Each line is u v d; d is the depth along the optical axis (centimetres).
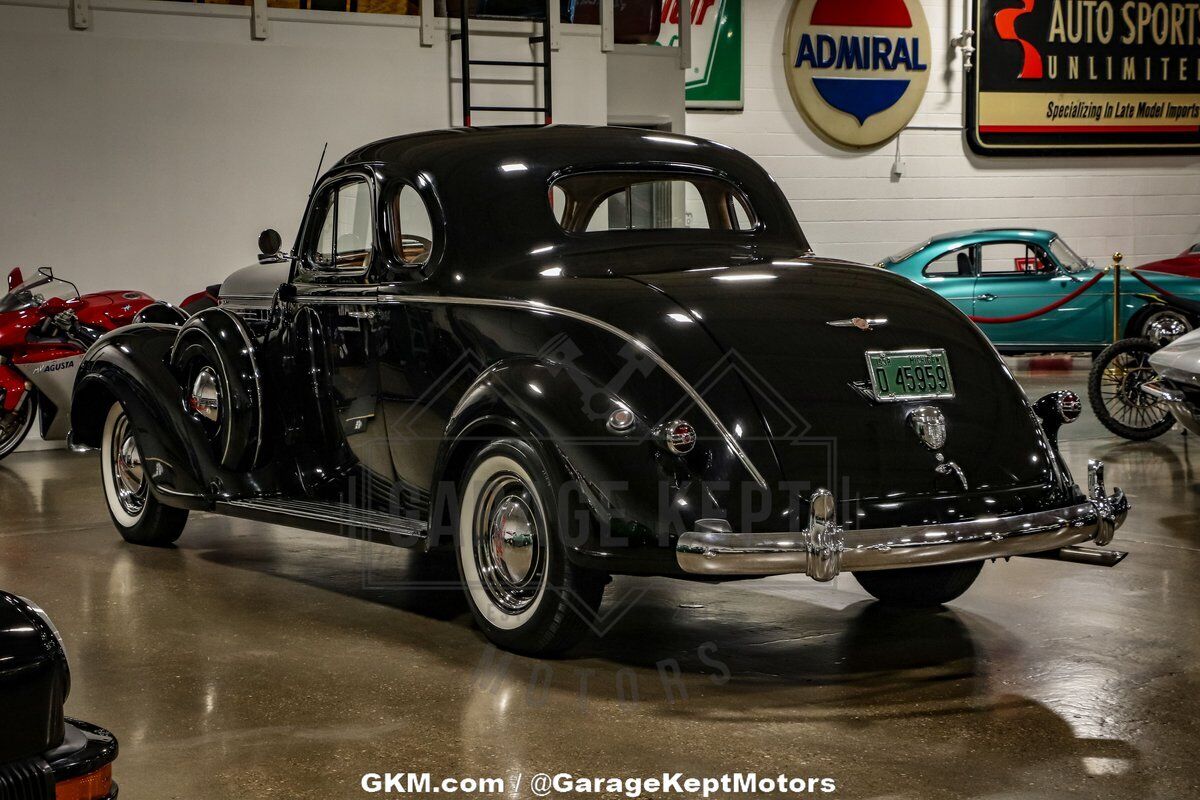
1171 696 354
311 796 288
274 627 430
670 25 1547
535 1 1048
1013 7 1658
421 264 433
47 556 543
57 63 906
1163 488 673
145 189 940
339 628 429
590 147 456
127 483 569
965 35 1644
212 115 955
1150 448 814
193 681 372
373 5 1000
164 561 533
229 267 971
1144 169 1734
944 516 365
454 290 419
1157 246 1752
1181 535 562
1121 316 1252
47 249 916
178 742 322
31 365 815
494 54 1041
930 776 298
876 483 361
